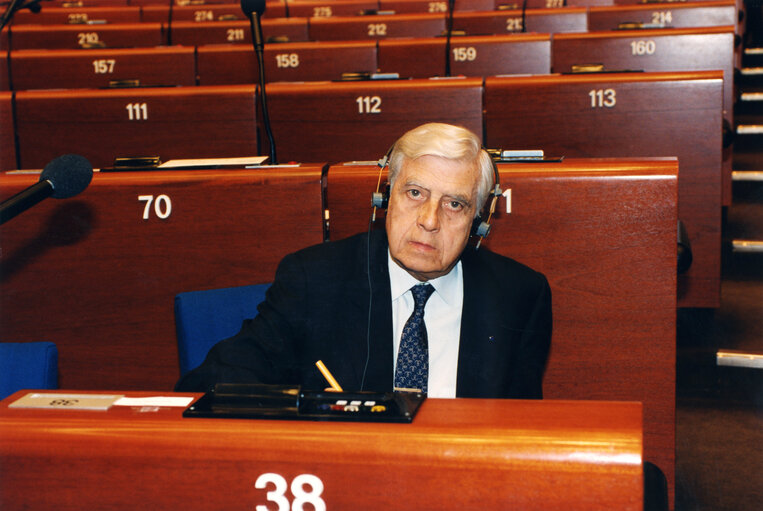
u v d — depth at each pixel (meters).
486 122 2.73
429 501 0.61
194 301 1.50
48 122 2.91
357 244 1.39
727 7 4.78
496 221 1.70
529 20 5.30
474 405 0.68
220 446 0.63
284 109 2.87
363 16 5.73
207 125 2.88
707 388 2.44
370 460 0.61
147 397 0.73
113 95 2.88
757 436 2.18
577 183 1.67
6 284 1.88
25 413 0.69
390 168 1.28
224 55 4.35
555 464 0.59
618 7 5.09
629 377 1.72
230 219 1.81
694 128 2.56
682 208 2.64
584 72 2.80
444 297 1.33
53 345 1.34
